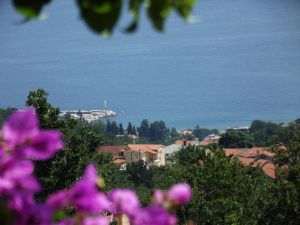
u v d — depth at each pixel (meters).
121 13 4.62
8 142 5.14
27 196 5.18
